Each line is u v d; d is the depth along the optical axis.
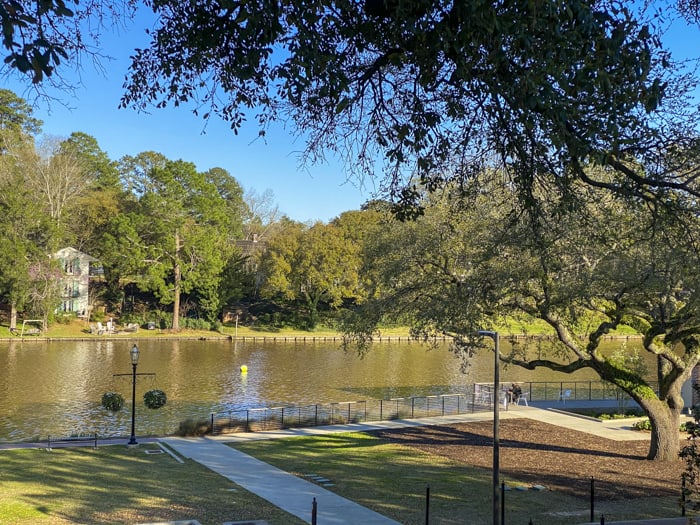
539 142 9.44
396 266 21.39
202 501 16.66
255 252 87.06
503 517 14.67
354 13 8.53
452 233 20.30
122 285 80.94
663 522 15.22
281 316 84.31
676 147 9.51
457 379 49.00
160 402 29.11
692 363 22.36
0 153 73.06
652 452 23.28
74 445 24.88
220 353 62.50
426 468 21.78
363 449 25.12
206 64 9.73
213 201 79.88
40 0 5.56
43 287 67.75
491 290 18.75
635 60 7.65
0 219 65.25
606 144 8.78
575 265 17.75
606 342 72.50
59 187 74.06
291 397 40.31
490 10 6.80
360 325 23.31
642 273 16.23
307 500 17.30
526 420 31.48
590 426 29.89
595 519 15.66
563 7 7.20
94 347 63.38
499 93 8.39
